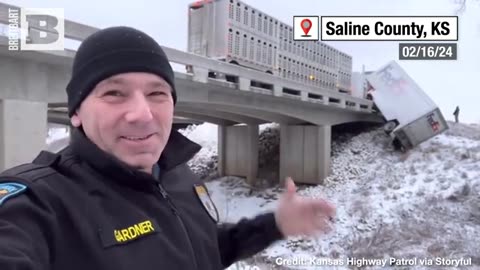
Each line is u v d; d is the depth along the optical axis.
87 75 1.20
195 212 1.56
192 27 15.34
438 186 15.16
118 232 1.10
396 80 20.31
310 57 20.41
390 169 17.89
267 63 16.55
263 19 16.33
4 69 6.91
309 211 1.82
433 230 11.71
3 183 1.04
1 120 6.86
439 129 19.22
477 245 10.23
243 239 1.92
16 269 0.87
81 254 1.03
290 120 18.95
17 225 0.94
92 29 7.52
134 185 1.23
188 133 27.98
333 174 18.89
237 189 19.16
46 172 1.11
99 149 1.18
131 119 1.18
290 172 19.42
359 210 13.91
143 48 1.24
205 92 12.82
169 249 1.21
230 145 21.53
